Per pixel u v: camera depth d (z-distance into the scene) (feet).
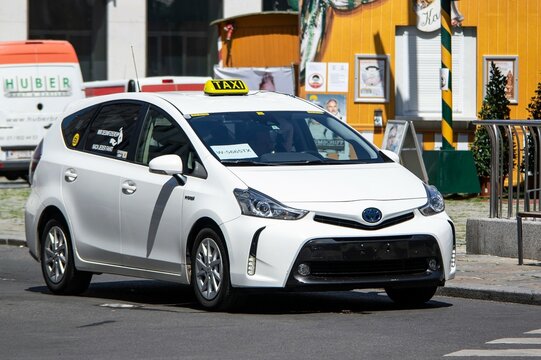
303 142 68.64
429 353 50.90
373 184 64.85
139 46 258.57
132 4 257.96
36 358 51.31
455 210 136.36
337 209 62.23
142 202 69.31
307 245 61.31
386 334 56.49
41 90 187.32
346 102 169.48
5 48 186.19
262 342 54.24
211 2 260.83
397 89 169.27
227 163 65.57
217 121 68.74
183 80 202.49
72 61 189.26
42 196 77.87
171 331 58.13
